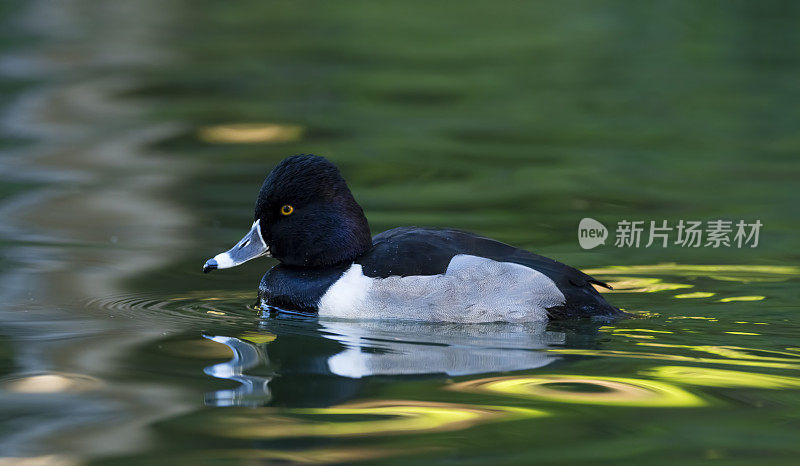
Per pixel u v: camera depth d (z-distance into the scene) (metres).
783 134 18.00
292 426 6.56
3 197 14.10
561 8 32.75
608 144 17.48
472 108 20.25
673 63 24.44
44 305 9.72
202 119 19.17
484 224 12.89
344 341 8.66
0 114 19.14
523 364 7.95
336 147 17.22
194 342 8.61
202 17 31.20
